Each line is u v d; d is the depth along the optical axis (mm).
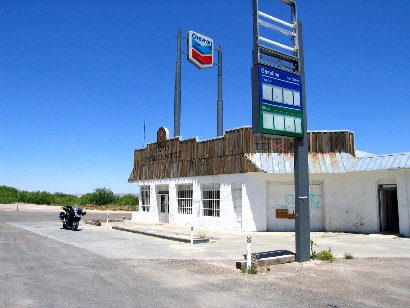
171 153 27203
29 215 40312
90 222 28594
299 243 11703
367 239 17656
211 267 10938
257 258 11289
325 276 9781
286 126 11711
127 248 14906
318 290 8398
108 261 11867
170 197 26812
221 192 22812
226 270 10508
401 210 19016
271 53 11719
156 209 28625
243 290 8336
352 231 20922
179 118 28094
